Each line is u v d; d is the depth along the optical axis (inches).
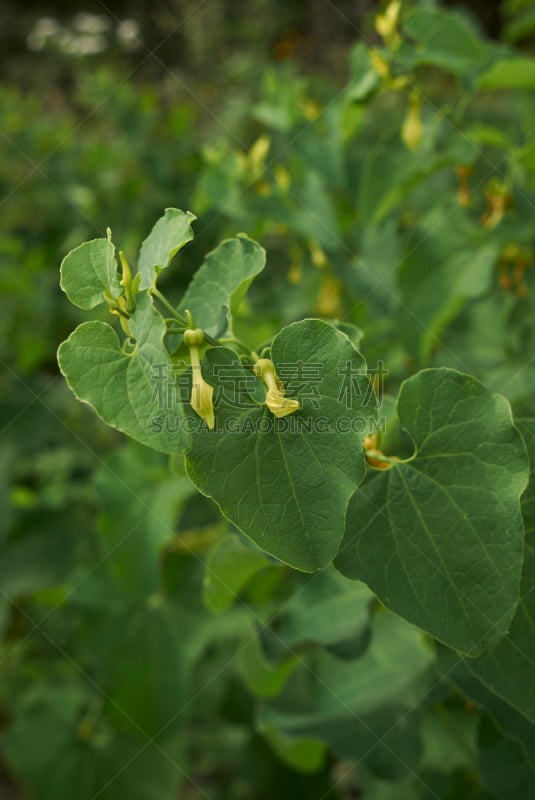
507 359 26.3
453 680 17.0
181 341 15.4
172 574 27.0
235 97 60.3
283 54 80.4
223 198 28.4
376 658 21.0
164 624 26.6
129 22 87.5
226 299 15.8
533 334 25.6
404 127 24.3
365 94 23.4
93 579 27.2
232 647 32.2
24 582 30.7
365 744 19.7
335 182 27.9
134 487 24.9
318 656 21.7
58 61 89.1
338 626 18.8
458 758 22.1
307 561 13.8
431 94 41.8
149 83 81.1
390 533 14.7
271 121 29.5
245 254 15.7
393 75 23.0
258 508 13.8
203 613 26.7
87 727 29.8
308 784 30.6
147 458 23.8
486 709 16.9
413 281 24.9
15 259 47.6
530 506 15.6
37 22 105.1
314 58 78.8
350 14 77.7
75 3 106.4
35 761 29.3
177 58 86.4
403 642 21.0
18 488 35.6
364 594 19.0
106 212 48.8
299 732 20.1
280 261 41.6
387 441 16.3
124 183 47.8
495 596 14.5
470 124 31.0
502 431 14.6
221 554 17.2
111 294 14.1
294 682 21.8
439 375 14.7
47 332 47.2
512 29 32.4
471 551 14.6
